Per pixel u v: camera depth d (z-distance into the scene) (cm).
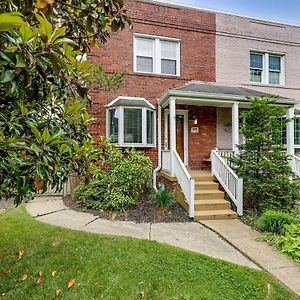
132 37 1000
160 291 352
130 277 380
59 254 441
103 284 364
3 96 216
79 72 251
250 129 764
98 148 365
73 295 341
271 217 588
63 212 714
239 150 843
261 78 1188
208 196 795
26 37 150
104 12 254
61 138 252
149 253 451
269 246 511
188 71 1070
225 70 1120
